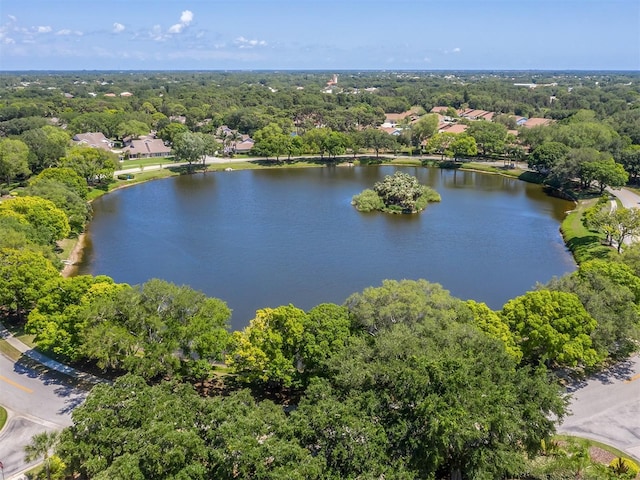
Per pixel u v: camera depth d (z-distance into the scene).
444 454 42.66
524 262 112.25
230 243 122.44
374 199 153.62
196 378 62.25
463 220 143.50
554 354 59.50
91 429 41.00
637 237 115.50
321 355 53.66
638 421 55.09
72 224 122.44
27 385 60.34
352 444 39.41
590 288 69.06
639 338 62.47
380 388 45.69
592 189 169.38
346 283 100.44
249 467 37.34
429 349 49.28
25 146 168.75
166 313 58.94
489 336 55.59
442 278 103.56
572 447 47.09
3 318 76.44
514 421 41.59
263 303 91.19
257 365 54.88
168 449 36.84
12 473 46.81
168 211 149.38
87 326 57.69
